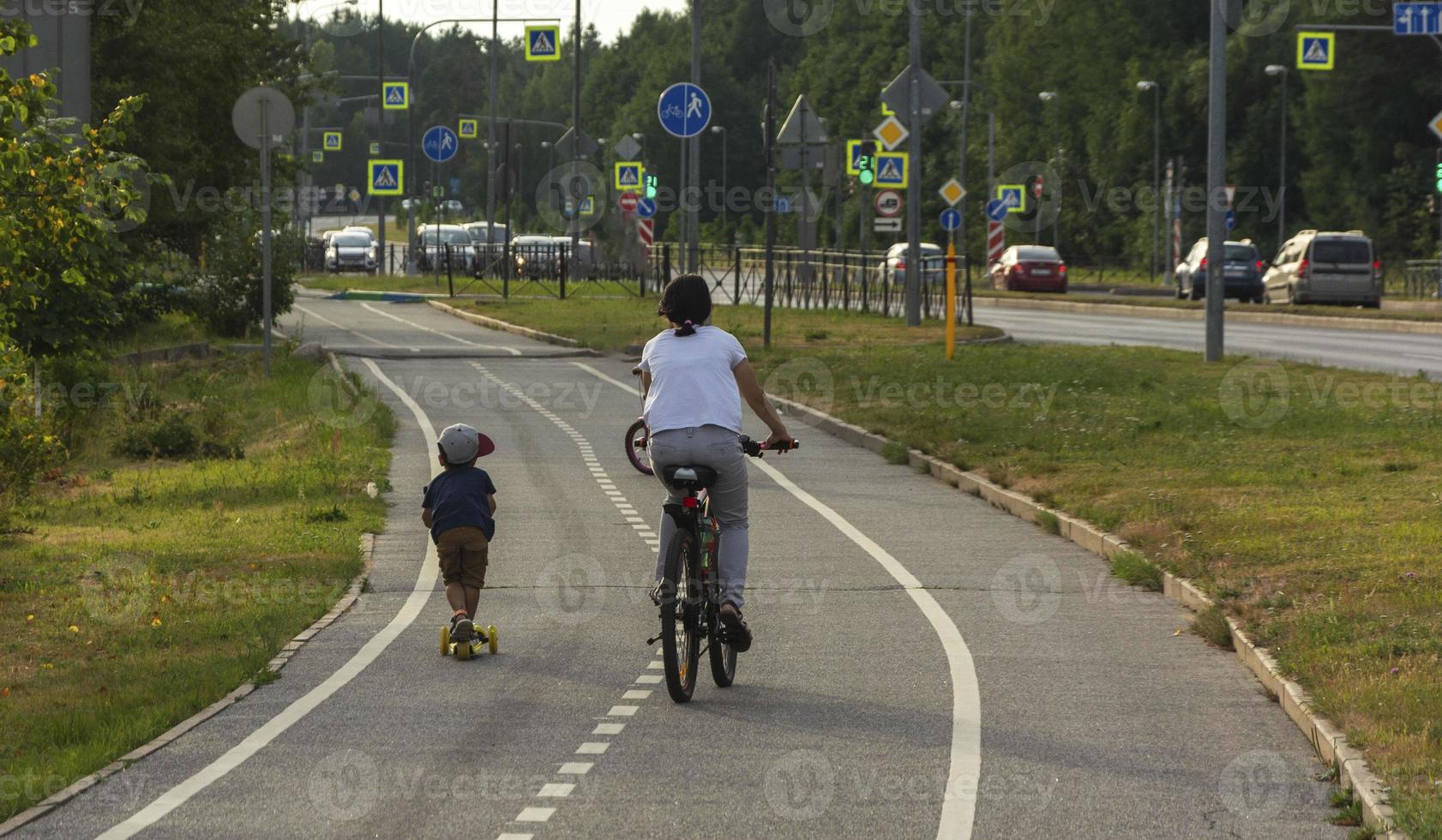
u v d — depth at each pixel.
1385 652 27.06
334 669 29.12
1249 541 37.75
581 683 28.06
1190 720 25.41
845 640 31.34
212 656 29.67
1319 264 156.50
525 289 171.50
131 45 98.56
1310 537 37.84
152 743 24.12
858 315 130.75
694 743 24.12
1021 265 195.12
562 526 45.12
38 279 42.94
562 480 53.81
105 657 29.80
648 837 19.78
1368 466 49.34
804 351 95.06
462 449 30.98
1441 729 22.44
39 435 47.56
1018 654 30.12
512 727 25.12
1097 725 25.12
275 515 46.25
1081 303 162.38
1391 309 156.25
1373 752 21.69
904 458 57.78
